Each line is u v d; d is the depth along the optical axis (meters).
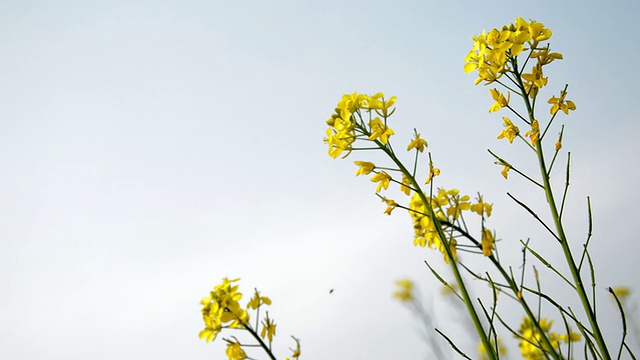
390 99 0.64
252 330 0.63
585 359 0.58
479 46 0.62
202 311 0.64
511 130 0.61
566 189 0.59
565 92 0.61
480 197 0.63
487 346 0.59
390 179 0.64
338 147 0.64
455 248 0.63
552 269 0.59
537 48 0.61
